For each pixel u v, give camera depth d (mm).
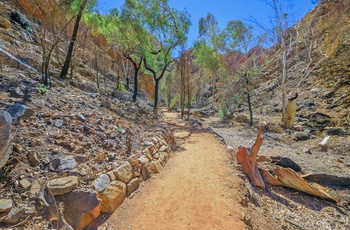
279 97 19000
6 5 9703
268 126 13023
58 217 2338
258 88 22672
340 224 4215
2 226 1985
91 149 3660
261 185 5180
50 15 6633
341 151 8609
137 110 8281
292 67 22000
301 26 18203
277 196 5023
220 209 3225
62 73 7605
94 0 8641
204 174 4566
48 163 2848
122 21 11656
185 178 4305
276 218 4082
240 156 5590
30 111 3621
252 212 3818
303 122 12930
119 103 8188
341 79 15422
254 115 17531
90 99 6402
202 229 2756
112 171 3371
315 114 13188
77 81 8578
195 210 3174
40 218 2223
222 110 19594
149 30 12922
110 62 18125
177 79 20328
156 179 4191
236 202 3617
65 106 4789
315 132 11328
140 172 4047
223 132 12148
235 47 16641
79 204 2584
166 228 2752
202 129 10086
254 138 10484
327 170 6223
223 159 5844
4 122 2455
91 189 2797
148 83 28375
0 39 7281
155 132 6355
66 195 2594
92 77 12242
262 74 22469
